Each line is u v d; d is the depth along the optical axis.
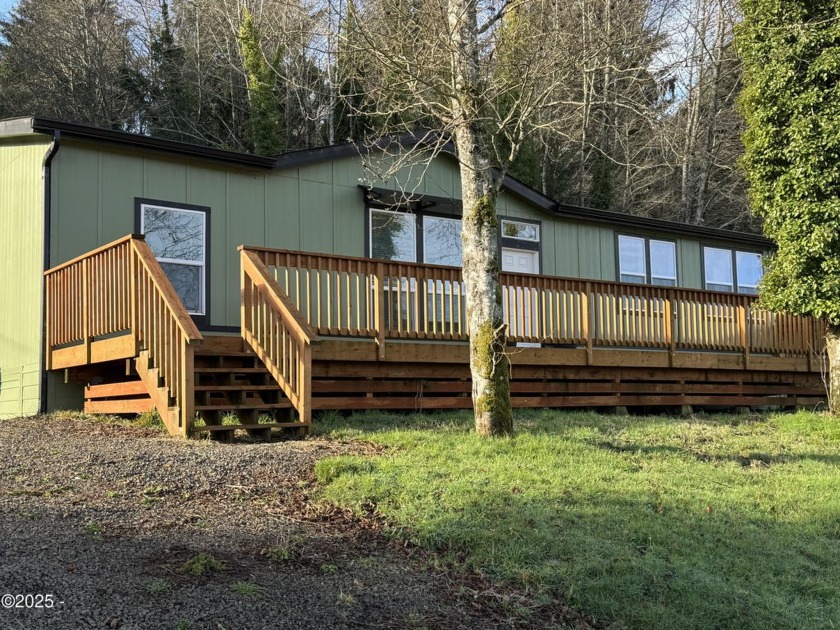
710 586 4.64
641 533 5.30
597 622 4.25
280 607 3.87
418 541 4.93
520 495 5.79
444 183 13.49
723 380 13.22
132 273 8.13
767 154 12.47
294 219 11.76
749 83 12.78
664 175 25.22
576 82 16.98
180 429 7.34
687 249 17.30
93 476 5.69
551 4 10.42
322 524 5.14
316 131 24.34
